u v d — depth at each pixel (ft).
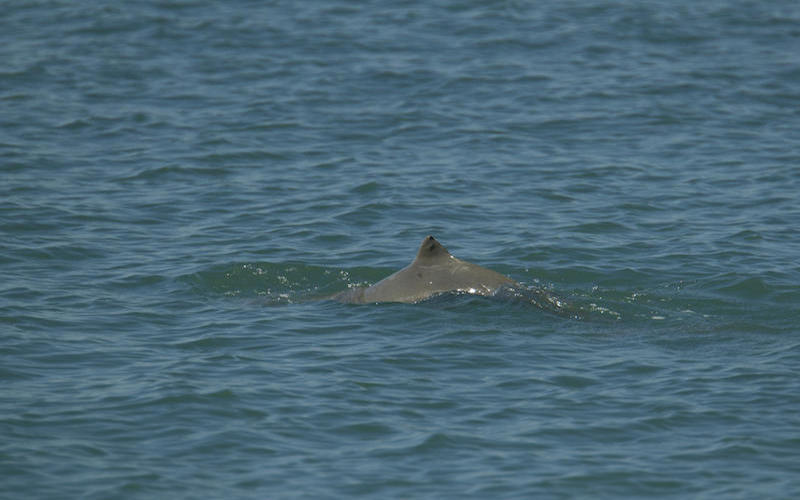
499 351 199.41
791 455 159.43
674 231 279.49
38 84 421.18
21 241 267.39
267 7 531.91
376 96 412.77
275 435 165.37
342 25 503.20
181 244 270.26
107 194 310.04
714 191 313.53
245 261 254.47
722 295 232.12
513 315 216.95
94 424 167.32
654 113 391.45
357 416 172.14
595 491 150.00
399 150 355.36
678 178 326.24
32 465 153.79
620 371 190.39
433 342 203.21
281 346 201.77
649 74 435.94
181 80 430.20
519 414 173.58
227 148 355.15
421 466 156.76
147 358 195.42
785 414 172.04
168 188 317.63
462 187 318.45
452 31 494.59
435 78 432.25
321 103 403.95
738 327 212.43
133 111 392.88
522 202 305.53
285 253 264.11
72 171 330.34
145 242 271.69
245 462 157.17
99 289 236.22
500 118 387.55
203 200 307.58
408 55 461.37
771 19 508.94
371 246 270.05
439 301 223.71
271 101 405.80
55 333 207.31
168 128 375.45
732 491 149.48
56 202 300.20
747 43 475.31
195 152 350.84
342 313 220.43
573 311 220.64
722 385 183.32
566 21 506.89
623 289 236.02
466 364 193.47
